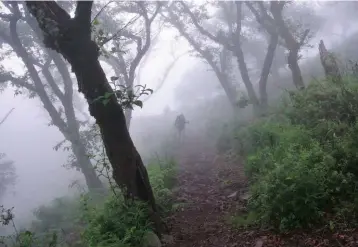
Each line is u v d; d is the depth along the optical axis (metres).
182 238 6.38
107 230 5.96
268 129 10.36
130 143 6.42
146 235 5.81
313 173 5.73
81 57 5.95
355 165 5.95
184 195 8.95
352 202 5.38
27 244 6.86
